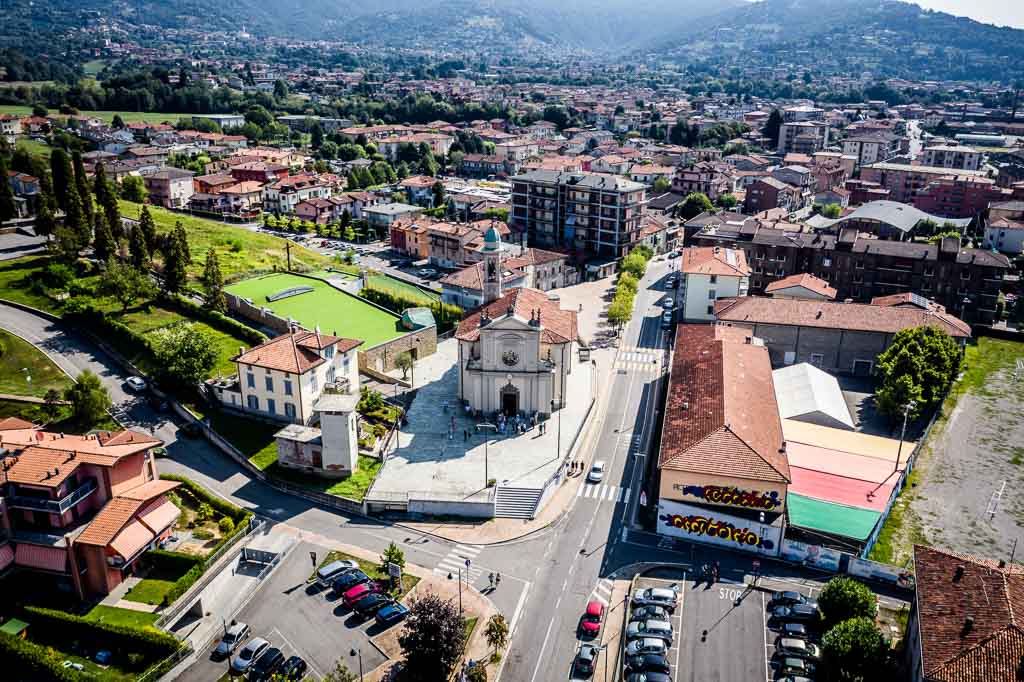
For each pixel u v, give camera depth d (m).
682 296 176.12
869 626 70.56
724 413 99.00
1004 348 160.25
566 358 123.62
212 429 114.94
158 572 85.69
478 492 101.75
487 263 132.50
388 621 79.81
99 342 135.25
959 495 104.69
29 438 90.69
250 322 150.25
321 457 105.00
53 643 76.44
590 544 93.62
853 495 96.50
